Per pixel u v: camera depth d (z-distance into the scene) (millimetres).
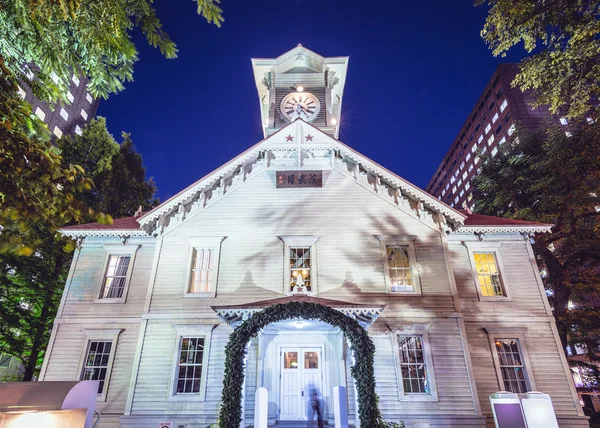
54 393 8680
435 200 15000
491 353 13508
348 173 15930
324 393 12664
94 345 13859
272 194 15641
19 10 5570
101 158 26141
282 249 14609
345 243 14695
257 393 11102
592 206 19219
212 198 15547
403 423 11766
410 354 13234
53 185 4301
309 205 15414
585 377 20109
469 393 12422
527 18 11969
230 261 14445
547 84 13492
